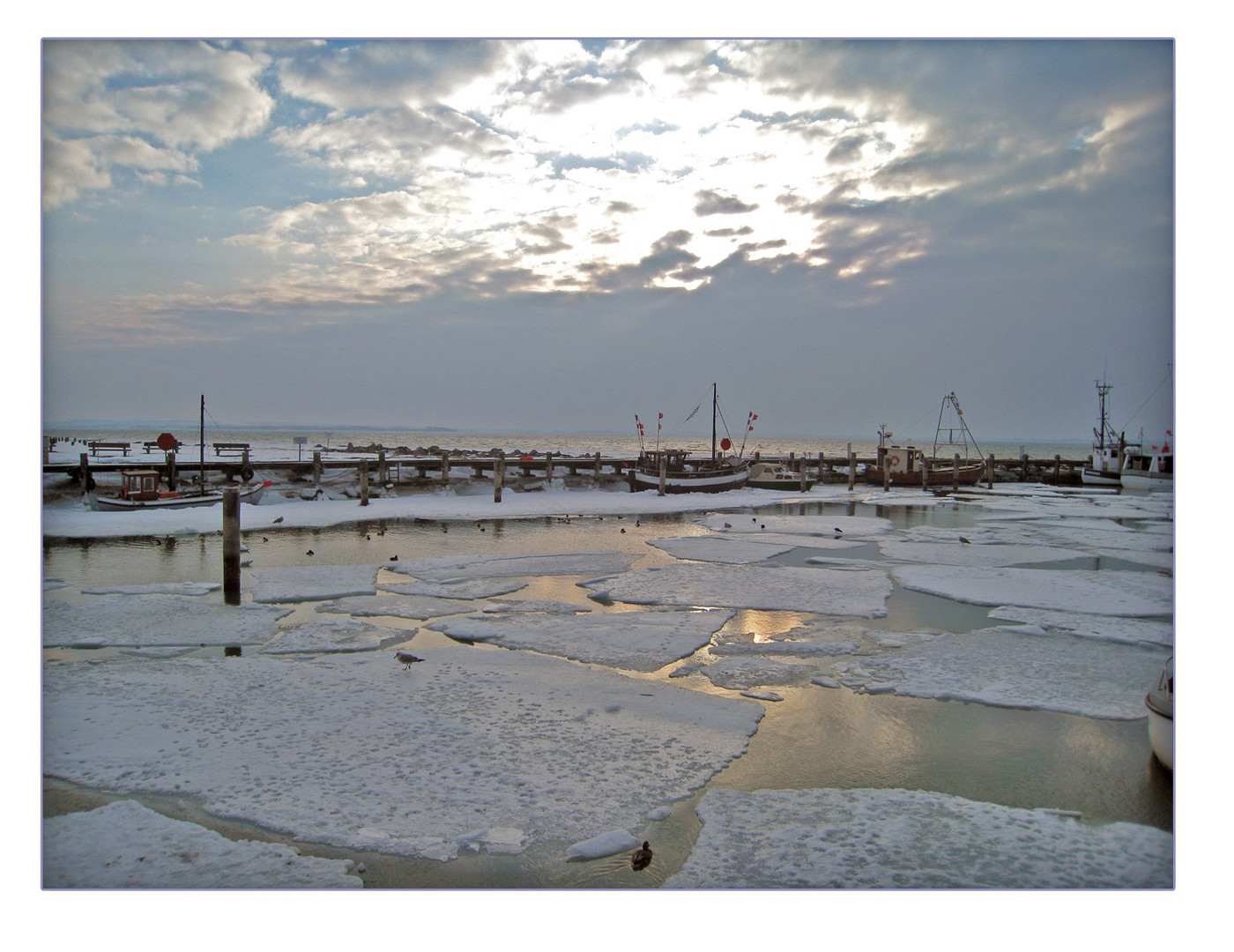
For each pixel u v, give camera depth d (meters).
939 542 22.94
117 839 5.56
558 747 7.34
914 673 9.98
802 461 47.44
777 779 6.82
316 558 18.53
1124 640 11.59
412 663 10.04
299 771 6.71
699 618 12.87
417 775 6.68
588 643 11.22
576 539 22.70
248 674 9.49
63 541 20.19
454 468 40.47
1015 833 5.86
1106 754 7.46
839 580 16.41
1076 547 21.97
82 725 7.71
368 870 5.28
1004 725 8.21
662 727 7.92
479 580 16.02
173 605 13.11
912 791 6.60
